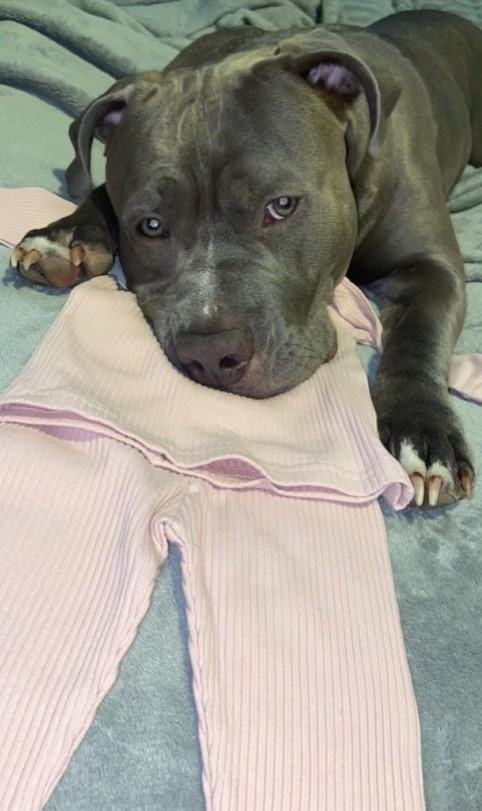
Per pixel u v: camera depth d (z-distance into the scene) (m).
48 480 0.37
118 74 0.80
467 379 0.50
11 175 0.65
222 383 0.43
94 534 0.36
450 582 0.38
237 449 0.39
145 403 0.41
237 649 0.33
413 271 0.56
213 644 0.32
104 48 0.79
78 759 0.30
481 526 0.41
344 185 0.49
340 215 0.48
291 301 0.46
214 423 0.42
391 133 0.56
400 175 0.56
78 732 0.30
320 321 0.48
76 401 0.39
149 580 0.33
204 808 0.29
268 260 0.46
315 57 0.47
